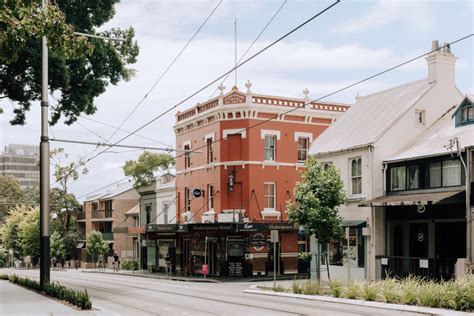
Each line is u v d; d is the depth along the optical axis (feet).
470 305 53.26
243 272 122.21
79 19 84.79
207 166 133.08
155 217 158.20
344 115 111.14
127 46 91.30
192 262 132.67
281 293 75.61
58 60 78.33
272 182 127.85
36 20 42.91
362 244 93.35
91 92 90.27
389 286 63.98
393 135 91.86
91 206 237.45
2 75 80.64
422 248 86.74
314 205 88.33
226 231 124.16
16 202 321.32
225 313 53.42
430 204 77.05
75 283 108.06
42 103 67.56
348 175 96.78
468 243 71.77
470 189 73.77
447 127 89.40
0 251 316.40
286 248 127.34
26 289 77.41
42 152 67.41
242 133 126.93
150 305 62.13
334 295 68.49
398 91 104.12
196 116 137.59
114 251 209.46
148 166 170.40
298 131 131.34
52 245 228.63
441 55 96.27
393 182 88.84
